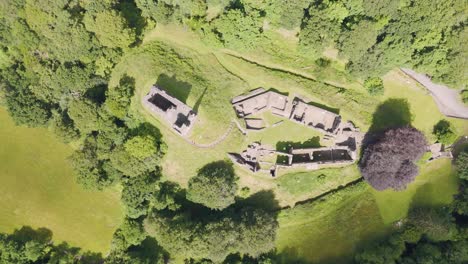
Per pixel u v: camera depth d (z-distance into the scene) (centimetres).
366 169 8044
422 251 8288
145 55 8288
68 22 7512
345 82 8538
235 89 8438
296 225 8794
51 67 8188
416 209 8544
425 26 7400
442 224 8219
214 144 8300
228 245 8081
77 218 8975
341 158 8550
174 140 8250
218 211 8450
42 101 8519
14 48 8250
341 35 7644
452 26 7500
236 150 8388
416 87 8512
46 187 9012
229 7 7888
